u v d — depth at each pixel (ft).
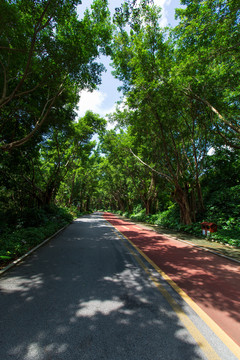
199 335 7.82
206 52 26.08
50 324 8.34
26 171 45.93
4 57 25.72
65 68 28.02
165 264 17.85
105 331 7.88
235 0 19.67
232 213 38.55
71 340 7.31
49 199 58.65
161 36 32.60
